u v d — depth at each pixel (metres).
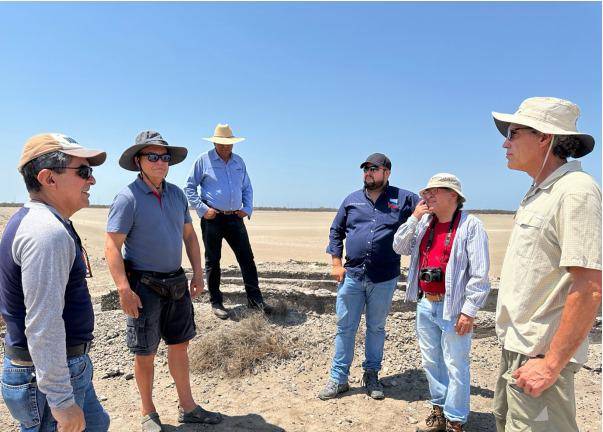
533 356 2.22
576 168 2.22
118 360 5.00
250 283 6.07
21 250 1.94
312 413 4.00
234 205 5.80
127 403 4.13
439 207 3.54
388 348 5.48
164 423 3.78
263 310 5.99
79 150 2.21
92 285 9.09
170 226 3.53
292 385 4.54
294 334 5.59
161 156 3.35
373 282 4.23
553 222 2.15
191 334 3.76
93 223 23.77
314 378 4.71
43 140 2.16
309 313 6.40
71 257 2.07
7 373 2.09
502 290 2.42
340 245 4.54
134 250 3.42
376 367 4.43
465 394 3.44
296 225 30.67
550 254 2.18
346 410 4.06
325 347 5.39
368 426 3.80
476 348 5.67
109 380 4.61
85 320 2.27
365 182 4.24
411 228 3.68
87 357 2.34
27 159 2.13
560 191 2.14
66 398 1.98
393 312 6.49
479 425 3.83
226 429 3.72
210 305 6.35
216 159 5.74
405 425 3.82
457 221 3.51
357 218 4.30
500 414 2.62
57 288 1.95
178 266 3.62
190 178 5.75
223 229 5.90
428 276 3.51
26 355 2.05
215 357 4.88
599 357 5.27
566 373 2.18
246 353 4.92
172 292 3.49
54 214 2.08
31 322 1.90
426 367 3.67
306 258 13.23
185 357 3.79
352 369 4.93
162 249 3.45
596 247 1.95
